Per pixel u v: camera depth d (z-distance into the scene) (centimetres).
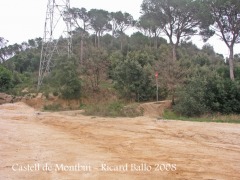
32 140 1077
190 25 3531
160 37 5594
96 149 939
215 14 2786
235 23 2719
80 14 5009
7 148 941
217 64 3847
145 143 1028
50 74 3130
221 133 1209
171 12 3550
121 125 1416
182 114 2042
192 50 5472
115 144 1016
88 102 2536
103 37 5797
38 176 675
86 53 3250
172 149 943
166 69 2436
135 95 2616
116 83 2734
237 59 4850
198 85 2147
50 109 2327
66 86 2508
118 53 3809
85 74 2702
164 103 2311
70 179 654
